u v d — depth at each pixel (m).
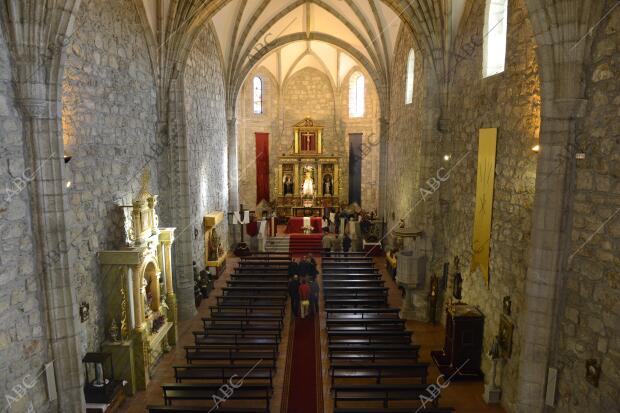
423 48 13.10
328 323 12.12
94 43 9.17
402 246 17.41
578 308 6.68
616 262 5.86
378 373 9.15
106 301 9.54
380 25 19.41
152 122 12.70
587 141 6.48
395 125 20.55
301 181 28.77
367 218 24.09
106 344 9.41
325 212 26.12
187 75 14.52
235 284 15.42
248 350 11.51
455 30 12.45
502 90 9.41
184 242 14.02
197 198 16.20
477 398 9.48
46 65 6.88
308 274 14.95
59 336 7.39
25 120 6.88
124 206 10.10
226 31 19.84
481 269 10.52
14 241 6.66
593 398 6.30
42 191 7.05
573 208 6.79
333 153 29.44
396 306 15.12
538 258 7.09
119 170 10.45
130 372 9.52
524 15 8.38
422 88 14.41
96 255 9.23
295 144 28.61
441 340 12.51
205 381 9.99
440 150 13.41
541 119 6.96
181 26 12.70
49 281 7.24
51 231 7.18
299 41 24.56
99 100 9.40
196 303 15.30
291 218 26.69
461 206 12.20
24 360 6.86
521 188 8.48
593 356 6.32
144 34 12.10
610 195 5.98
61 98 7.18
